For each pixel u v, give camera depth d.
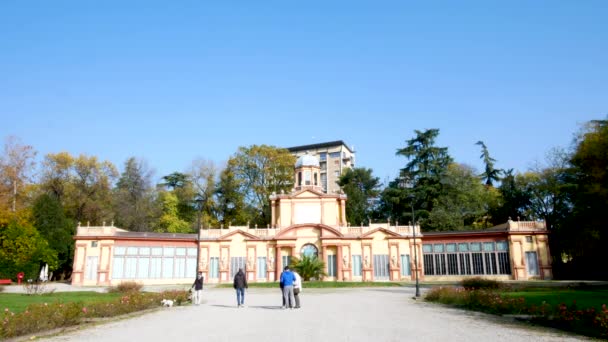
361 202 71.19
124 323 16.91
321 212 55.31
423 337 13.16
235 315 19.38
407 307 22.36
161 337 13.55
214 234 53.12
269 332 14.22
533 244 48.41
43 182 62.31
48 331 14.84
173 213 67.56
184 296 26.31
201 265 51.66
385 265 51.38
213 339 13.05
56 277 60.00
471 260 49.94
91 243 48.41
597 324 13.87
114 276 47.88
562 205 54.56
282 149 72.00
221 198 69.56
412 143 70.88
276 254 51.78
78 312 17.03
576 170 45.12
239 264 52.00
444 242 51.38
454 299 23.66
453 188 65.94
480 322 16.48
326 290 37.34
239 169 69.25
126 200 68.31
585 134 42.38
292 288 22.89
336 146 108.06
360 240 52.16
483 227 65.88
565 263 51.81
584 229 44.25
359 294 32.19
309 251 52.41
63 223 57.78
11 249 47.56
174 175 75.81
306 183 59.56
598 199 40.97
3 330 13.31
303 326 15.55
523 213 60.25
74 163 64.25
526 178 61.62
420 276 50.81
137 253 49.44
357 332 14.14
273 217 57.16
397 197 67.12
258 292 36.41
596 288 32.59
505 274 48.28
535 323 16.14
